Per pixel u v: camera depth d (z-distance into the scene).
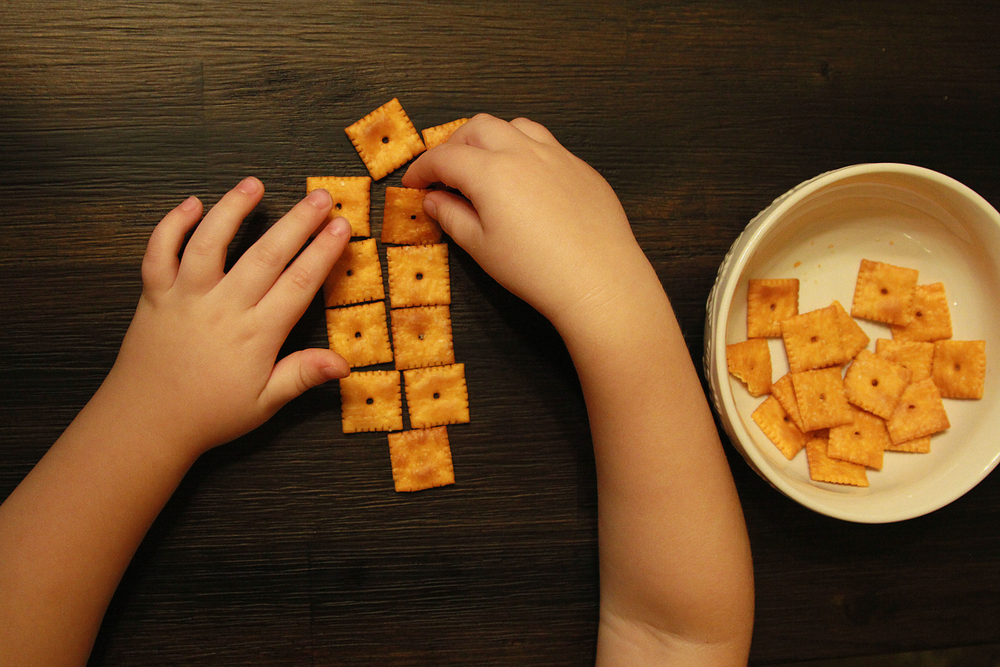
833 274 0.57
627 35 0.58
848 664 0.64
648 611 0.53
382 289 0.57
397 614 0.57
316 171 0.57
